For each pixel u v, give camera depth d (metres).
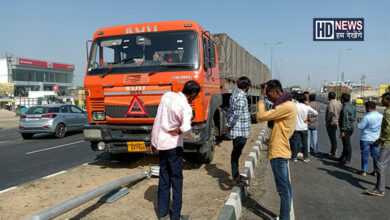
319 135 12.29
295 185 5.32
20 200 4.34
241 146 4.64
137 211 3.89
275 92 3.52
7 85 49.94
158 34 5.86
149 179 5.38
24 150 9.16
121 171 5.96
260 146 8.57
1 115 32.19
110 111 5.72
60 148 9.38
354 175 5.96
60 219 3.65
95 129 5.64
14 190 4.80
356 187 5.19
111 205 4.12
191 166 6.32
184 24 5.79
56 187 4.94
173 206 3.48
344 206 4.30
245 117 4.66
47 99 36.62
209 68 6.14
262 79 18.50
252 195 4.72
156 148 3.54
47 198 4.42
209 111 6.05
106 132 5.61
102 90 5.79
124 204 4.15
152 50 5.78
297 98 7.15
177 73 5.43
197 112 5.46
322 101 58.66
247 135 4.67
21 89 68.00
